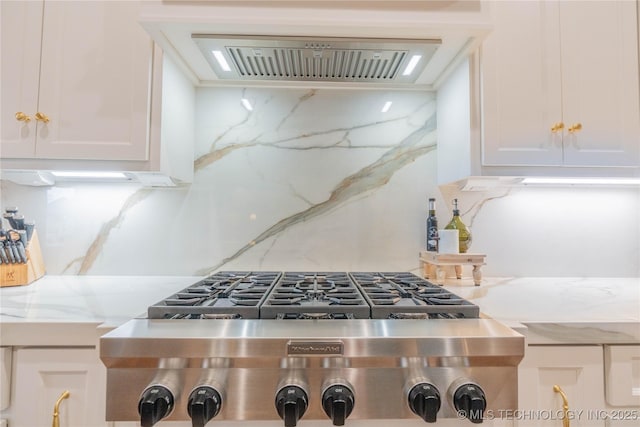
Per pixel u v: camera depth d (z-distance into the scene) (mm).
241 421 695
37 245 1344
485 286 1262
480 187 1429
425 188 1478
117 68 1137
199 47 1102
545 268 1464
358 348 658
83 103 1129
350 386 667
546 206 1475
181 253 1438
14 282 1211
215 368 666
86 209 1419
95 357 793
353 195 1473
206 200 1452
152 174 1208
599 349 826
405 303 871
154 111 1143
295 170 1472
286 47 1089
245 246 1454
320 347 654
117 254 1422
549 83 1165
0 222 1261
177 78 1280
